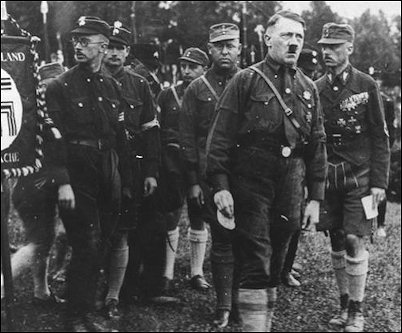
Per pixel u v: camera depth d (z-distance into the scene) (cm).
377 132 422
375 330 421
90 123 355
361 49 897
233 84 352
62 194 342
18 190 364
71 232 354
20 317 342
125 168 380
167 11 930
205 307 413
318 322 418
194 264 452
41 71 403
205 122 416
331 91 424
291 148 349
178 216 456
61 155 341
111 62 400
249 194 346
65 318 349
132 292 412
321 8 679
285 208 353
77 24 360
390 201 886
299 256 545
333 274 506
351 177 418
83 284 353
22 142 322
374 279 519
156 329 371
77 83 356
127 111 400
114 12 889
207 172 351
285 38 347
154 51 481
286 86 350
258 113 346
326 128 424
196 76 465
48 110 348
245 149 349
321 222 423
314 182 370
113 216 371
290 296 455
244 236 347
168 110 454
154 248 417
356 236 412
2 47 318
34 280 370
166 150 443
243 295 349
